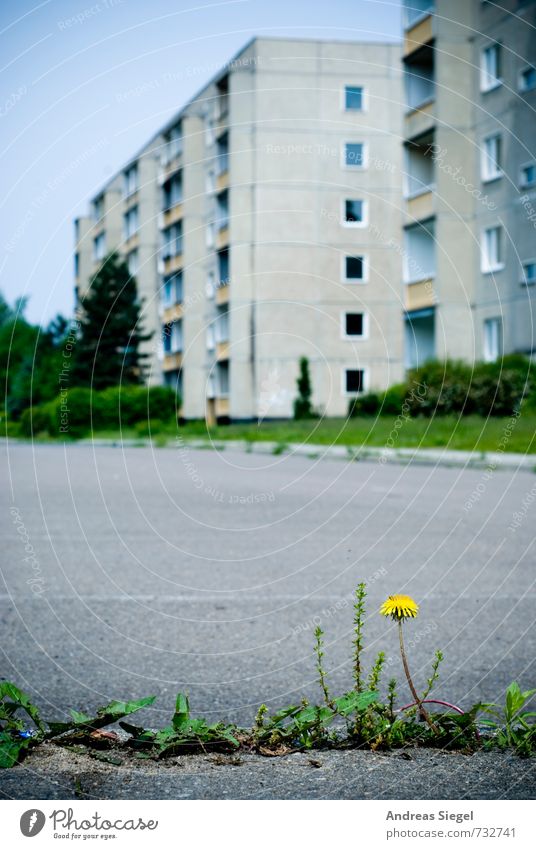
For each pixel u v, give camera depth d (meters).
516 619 5.31
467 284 30.78
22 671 4.32
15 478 15.91
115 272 28.44
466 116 30.64
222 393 42.09
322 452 21.33
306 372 38.75
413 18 31.44
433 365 27.16
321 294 38.06
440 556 7.55
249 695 4.00
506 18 29.23
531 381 24.89
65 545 8.20
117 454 23.31
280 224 38.25
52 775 2.86
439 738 3.14
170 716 3.70
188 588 6.27
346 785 2.79
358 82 36.94
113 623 5.27
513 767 2.94
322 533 8.95
